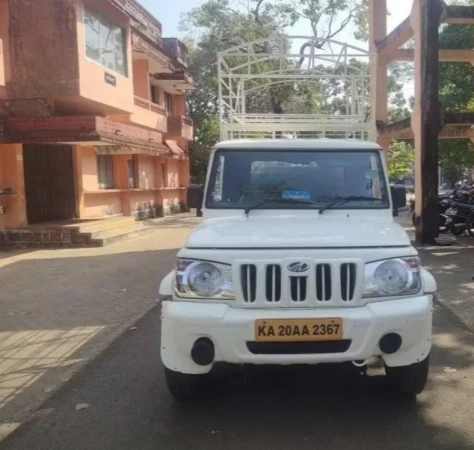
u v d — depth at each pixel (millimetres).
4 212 14734
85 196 18094
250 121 9148
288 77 10633
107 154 20484
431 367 4934
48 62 13992
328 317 3631
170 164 28141
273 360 3666
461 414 4000
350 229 4137
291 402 4289
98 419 4117
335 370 4879
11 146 14562
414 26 13445
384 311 3660
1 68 13891
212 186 5129
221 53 9891
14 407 4414
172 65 24250
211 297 3768
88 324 6867
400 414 4020
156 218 24844
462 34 16766
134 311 7453
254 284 3730
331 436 3725
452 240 12703
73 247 14414
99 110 16938
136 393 4582
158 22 23406
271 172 5156
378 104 16562
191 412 4168
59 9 13828
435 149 12938
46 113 14297
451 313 6750
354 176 5098
